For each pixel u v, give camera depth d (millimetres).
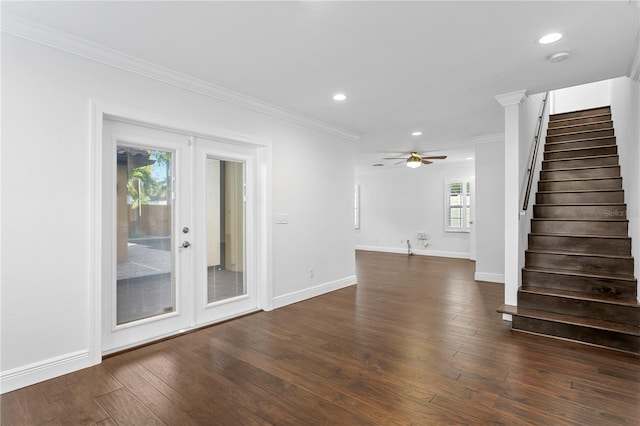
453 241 9000
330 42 2637
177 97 3281
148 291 3232
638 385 2375
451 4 2141
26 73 2389
